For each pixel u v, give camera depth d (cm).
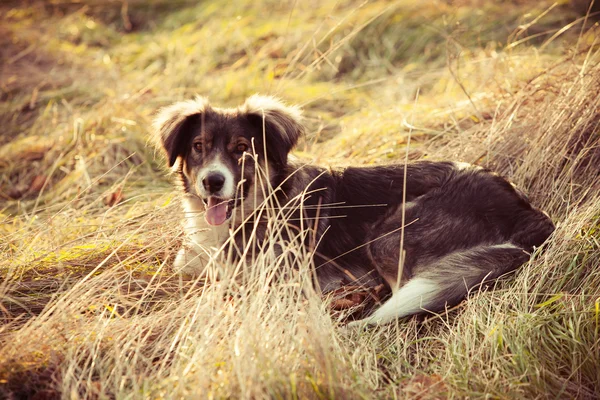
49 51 1041
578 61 597
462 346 352
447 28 966
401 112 654
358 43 974
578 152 513
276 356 306
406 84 817
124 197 585
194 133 452
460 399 307
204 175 420
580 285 383
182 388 288
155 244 438
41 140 736
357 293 432
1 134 793
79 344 335
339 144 639
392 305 399
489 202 437
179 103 486
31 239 469
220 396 286
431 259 432
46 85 916
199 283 419
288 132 462
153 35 1174
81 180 626
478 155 532
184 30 1145
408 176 461
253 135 449
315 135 697
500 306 370
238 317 337
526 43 875
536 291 379
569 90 523
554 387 321
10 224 542
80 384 315
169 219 454
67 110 803
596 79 514
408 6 1053
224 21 1130
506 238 429
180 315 362
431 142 588
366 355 343
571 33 891
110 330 350
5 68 973
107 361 323
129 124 714
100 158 661
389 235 444
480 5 1035
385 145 603
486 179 444
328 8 1126
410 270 436
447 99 688
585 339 341
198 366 298
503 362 329
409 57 943
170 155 453
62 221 496
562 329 351
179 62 965
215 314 329
